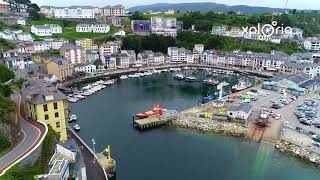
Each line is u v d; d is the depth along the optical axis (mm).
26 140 73062
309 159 110438
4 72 158250
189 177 99875
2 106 72750
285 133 129875
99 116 155250
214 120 145250
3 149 67000
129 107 171125
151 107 171625
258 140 126250
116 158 111500
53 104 91625
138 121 141625
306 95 188875
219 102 163875
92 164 91000
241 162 110688
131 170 103500
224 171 104438
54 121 93125
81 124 143250
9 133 69312
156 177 99500
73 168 70000
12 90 128000
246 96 179125
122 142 125250
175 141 127688
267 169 106250
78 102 179000
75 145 83000
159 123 143125
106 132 134750
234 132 133875
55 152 73000
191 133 135750
